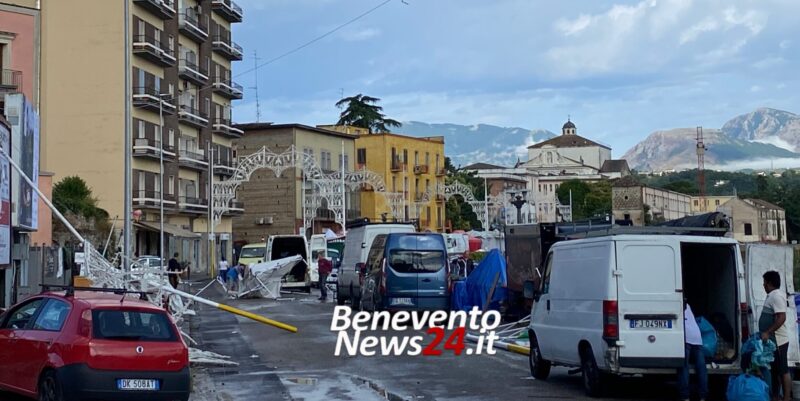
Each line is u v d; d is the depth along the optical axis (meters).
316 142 89.69
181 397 12.30
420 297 28.30
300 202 86.50
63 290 13.76
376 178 71.38
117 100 62.97
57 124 62.59
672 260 13.26
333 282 44.56
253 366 18.28
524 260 26.95
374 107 109.06
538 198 158.38
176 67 71.31
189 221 74.94
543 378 16.14
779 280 13.05
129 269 26.30
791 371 14.61
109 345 11.86
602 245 13.56
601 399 13.86
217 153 80.44
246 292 42.97
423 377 16.47
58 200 50.16
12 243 25.27
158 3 65.25
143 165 65.06
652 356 13.04
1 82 46.66
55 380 11.81
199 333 25.91
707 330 13.55
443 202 106.88
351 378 16.39
